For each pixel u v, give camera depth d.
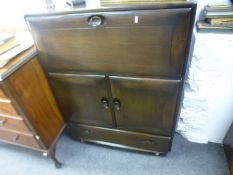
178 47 0.69
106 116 1.09
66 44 0.82
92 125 1.20
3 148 1.48
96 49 0.80
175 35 0.67
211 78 0.99
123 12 0.66
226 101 1.06
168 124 0.99
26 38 1.02
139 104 0.95
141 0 0.67
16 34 1.10
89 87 0.97
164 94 0.86
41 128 1.09
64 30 0.77
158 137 1.09
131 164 1.26
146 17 0.65
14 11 1.24
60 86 1.04
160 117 0.97
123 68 0.83
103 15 0.69
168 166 1.22
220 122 1.17
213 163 1.20
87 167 1.27
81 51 0.83
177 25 0.64
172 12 0.62
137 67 0.80
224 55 0.89
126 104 0.97
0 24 1.32
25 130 1.07
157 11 0.63
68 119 1.24
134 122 1.06
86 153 1.36
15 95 0.87
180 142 1.34
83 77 0.92
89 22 0.72
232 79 0.96
